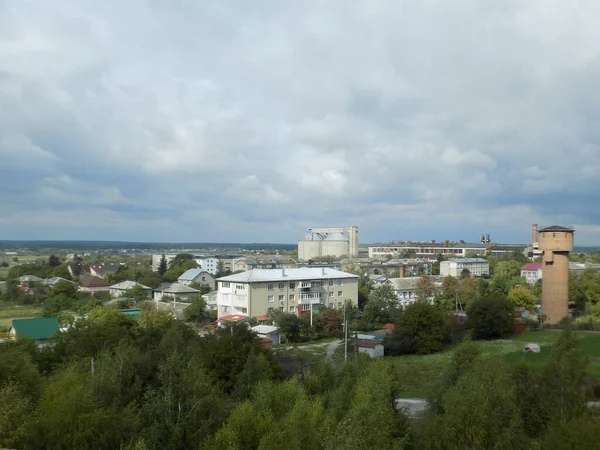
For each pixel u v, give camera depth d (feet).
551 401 104.22
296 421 100.17
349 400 124.16
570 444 88.17
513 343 249.14
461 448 93.30
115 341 185.98
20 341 194.08
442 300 384.88
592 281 382.22
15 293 467.11
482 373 107.86
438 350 249.75
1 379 122.93
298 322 292.81
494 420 94.22
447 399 101.76
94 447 95.50
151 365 138.92
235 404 122.83
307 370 160.45
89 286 508.53
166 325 250.37
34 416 103.45
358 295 389.19
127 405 109.81
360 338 270.26
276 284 343.26
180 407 99.30
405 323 253.65
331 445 91.50
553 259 312.50
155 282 549.13
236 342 165.78
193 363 117.39
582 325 288.30
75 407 97.60
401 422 109.60
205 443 94.12
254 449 97.76
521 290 373.40
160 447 94.99
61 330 227.40
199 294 451.94
